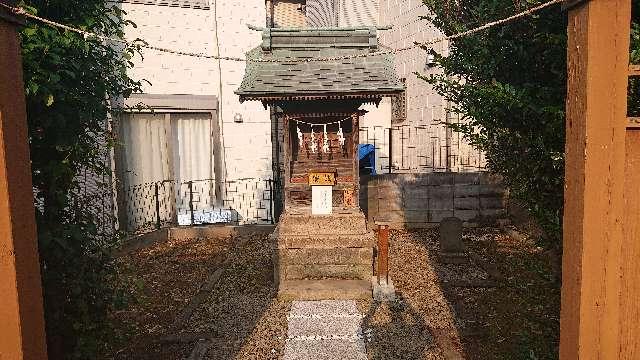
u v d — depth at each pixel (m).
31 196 2.17
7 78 1.99
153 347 5.59
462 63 3.86
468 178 12.05
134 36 10.43
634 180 1.96
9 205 1.96
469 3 3.91
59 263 3.83
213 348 5.55
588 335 1.98
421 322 6.18
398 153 17.62
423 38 14.70
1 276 1.96
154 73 10.73
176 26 10.85
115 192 9.90
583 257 1.96
